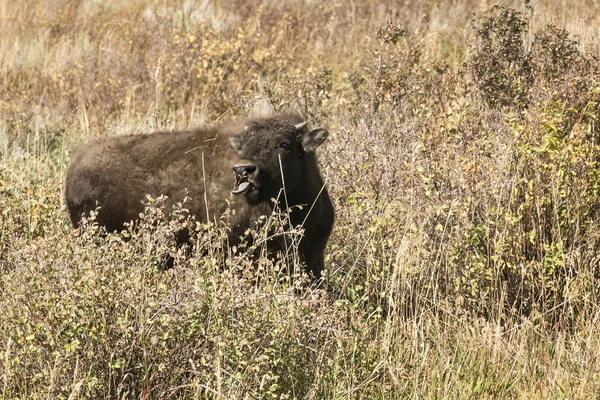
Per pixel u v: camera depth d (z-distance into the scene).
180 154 22.02
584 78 25.06
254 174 19.81
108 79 40.09
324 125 29.77
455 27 46.12
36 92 41.69
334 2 51.97
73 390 14.16
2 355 14.91
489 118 25.47
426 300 20.91
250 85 38.31
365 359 17.80
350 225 22.59
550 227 20.97
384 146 24.81
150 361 15.53
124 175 22.31
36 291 15.52
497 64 29.48
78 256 15.88
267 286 16.97
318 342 17.22
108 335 15.38
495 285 20.61
